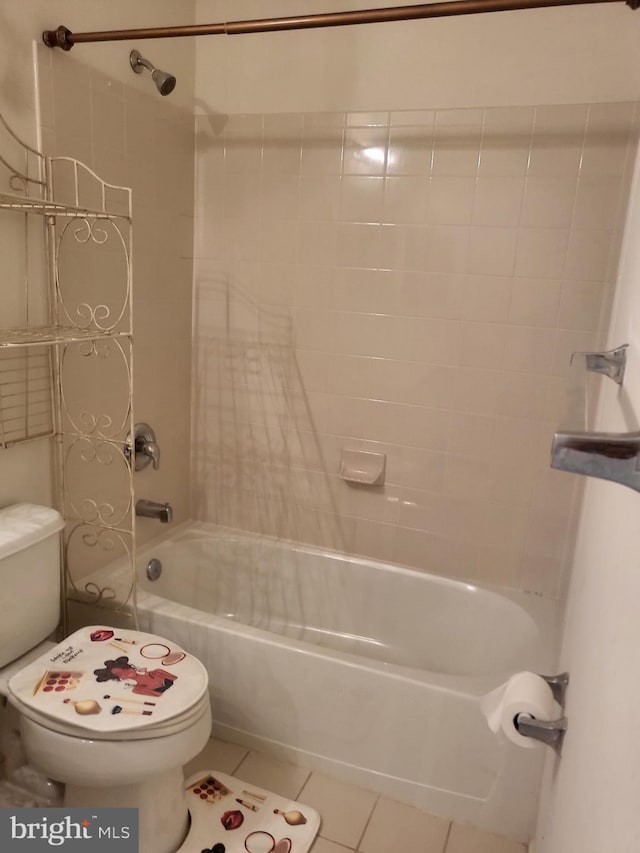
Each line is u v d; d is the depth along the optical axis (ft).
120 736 4.19
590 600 3.08
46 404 5.78
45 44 5.25
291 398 7.61
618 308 5.01
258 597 7.98
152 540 7.64
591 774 2.19
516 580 7.04
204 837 5.09
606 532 2.85
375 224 6.81
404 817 5.47
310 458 7.68
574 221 6.10
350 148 6.75
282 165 7.06
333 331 7.24
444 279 6.66
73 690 4.49
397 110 6.49
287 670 5.81
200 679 4.74
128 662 4.86
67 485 6.13
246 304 7.56
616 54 5.73
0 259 5.13
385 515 7.47
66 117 5.56
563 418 2.10
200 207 7.53
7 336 4.96
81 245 5.90
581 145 5.95
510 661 6.41
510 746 5.15
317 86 6.75
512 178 6.22
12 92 5.02
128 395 6.83
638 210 4.49
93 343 5.82
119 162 6.26
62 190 5.58
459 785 5.40
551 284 6.30
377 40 6.43
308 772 5.91
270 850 5.00
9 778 5.03
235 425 7.95
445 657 7.16
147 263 6.88
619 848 1.59
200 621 6.09
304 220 7.09
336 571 7.62
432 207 6.56
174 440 7.86
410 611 7.35
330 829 5.30
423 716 5.41
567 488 6.66
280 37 6.78
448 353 6.81
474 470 6.98
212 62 7.13
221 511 8.27
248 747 6.17
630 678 1.72
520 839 5.26
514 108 6.09
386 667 5.55
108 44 5.92
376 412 7.25
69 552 6.31
